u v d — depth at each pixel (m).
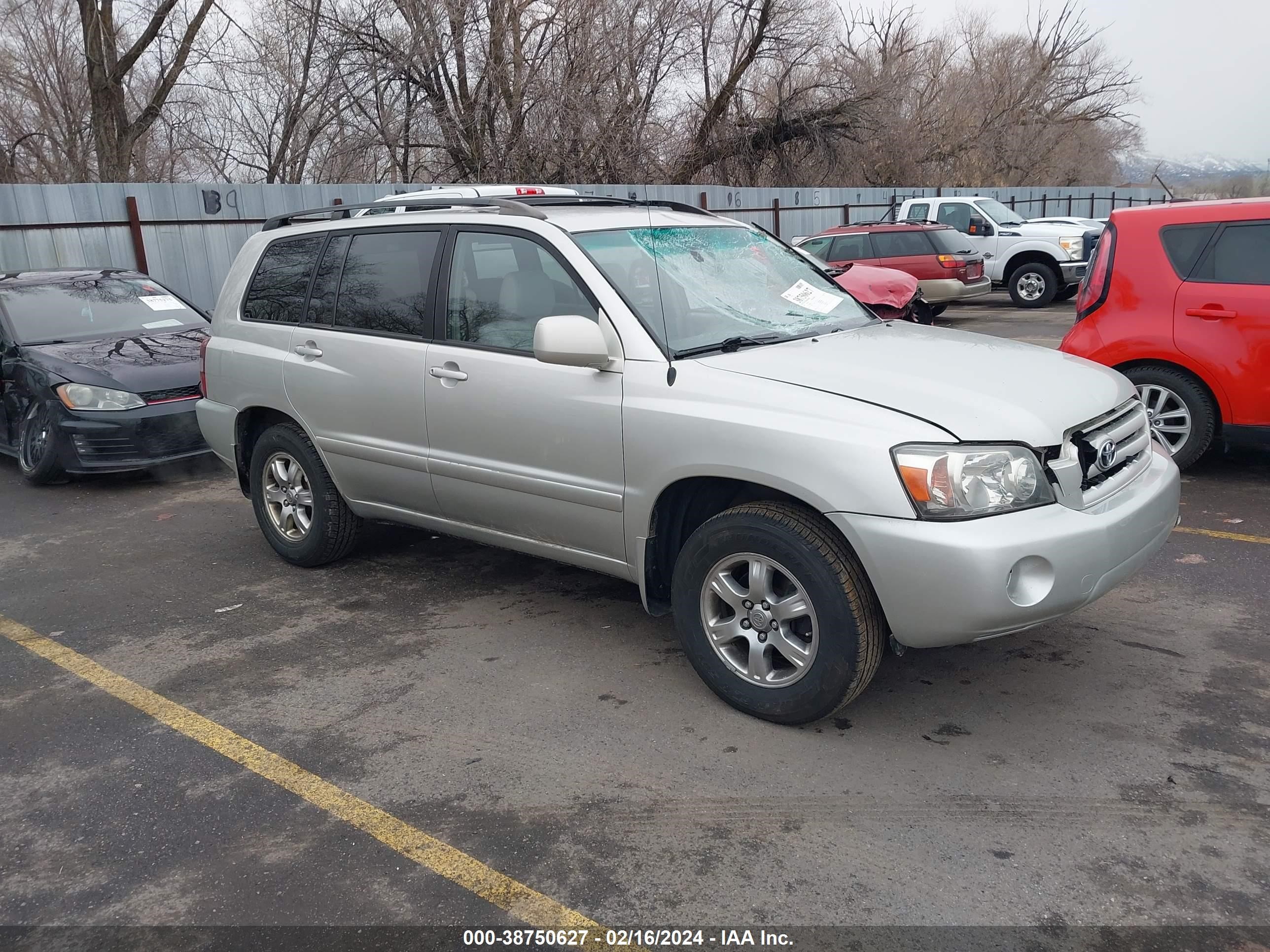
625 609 4.71
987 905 2.57
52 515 6.78
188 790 3.27
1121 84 39.12
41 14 22.31
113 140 20.31
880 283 10.57
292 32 20.17
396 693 3.91
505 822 3.02
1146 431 3.88
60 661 4.33
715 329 3.90
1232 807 2.94
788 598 3.37
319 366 4.88
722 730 3.51
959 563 2.99
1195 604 4.44
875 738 3.41
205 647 4.43
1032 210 30.09
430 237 4.49
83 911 2.69
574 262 3.90
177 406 7.28
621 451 3.70
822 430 3.20
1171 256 6.08
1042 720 3.49
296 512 5.36
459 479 4.35
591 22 20.45
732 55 25.31
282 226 5.45
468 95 20.19
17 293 8.16
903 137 33.94
